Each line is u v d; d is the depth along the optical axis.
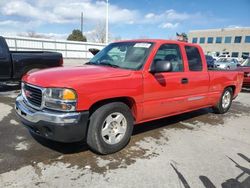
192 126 5.34
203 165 3.54
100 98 3.42
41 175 3.08
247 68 10.90
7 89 8.95
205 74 5.31
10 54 8.04
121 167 3.36
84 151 3.79
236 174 3.34
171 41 4.61
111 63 4.36
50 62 9.05
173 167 3.43
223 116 6.34
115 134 3.76
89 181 3.00
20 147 3.84
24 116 3.55
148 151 3.91
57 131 3.18
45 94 3.26
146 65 4.04
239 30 61.25
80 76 3.42
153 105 4.21
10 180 2.95
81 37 56.25
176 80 4.54
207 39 67.94
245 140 4.64
